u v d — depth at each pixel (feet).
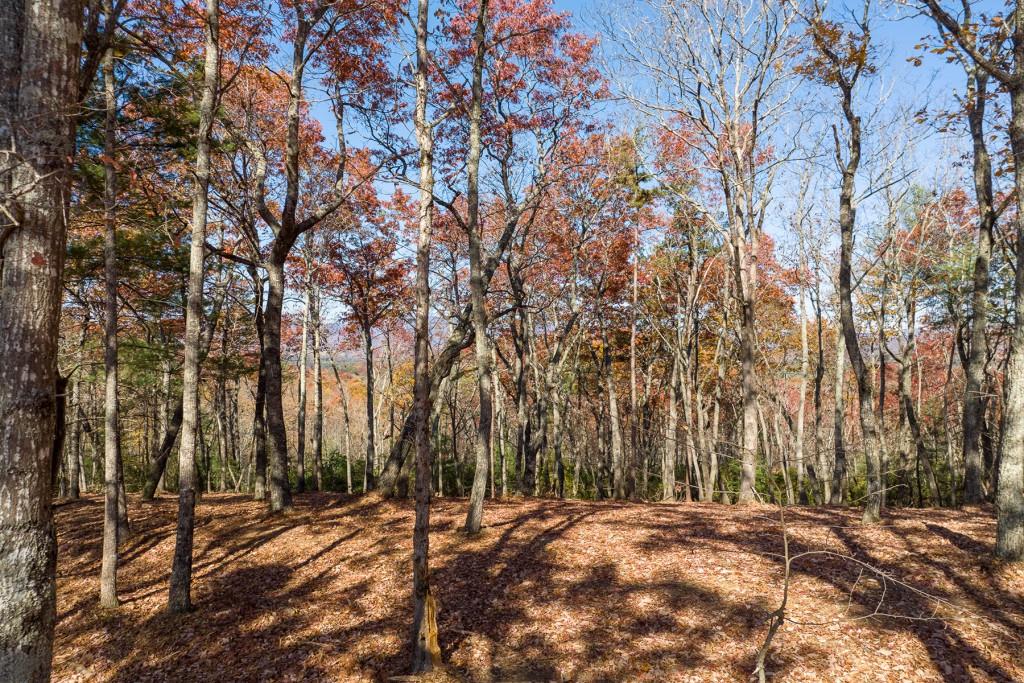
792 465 81.76
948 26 29.55
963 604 28.32
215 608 33.42
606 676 25.43
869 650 25.07
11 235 15.65
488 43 46.24
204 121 32.73
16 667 14.67
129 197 37.35
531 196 59.77
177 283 54.34
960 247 68.03
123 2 27.37
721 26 53.83
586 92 60.13
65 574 40.11
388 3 41.63
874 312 81.46
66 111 16.40
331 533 45.03
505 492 81.61
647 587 33.22
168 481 97.86
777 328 101.09
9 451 14.98
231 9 40.47
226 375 63.36
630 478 92.48
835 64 43.34
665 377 101.30
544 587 34.30
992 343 81.10
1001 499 31.48
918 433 69.97
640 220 75.72
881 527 40.65
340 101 53.31
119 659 29.14
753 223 59.31
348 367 116.47
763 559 35.99
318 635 30.42
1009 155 45.70
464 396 117.60
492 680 25.81
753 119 56.44
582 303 84.94
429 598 26.37
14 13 19.70
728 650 26.14
